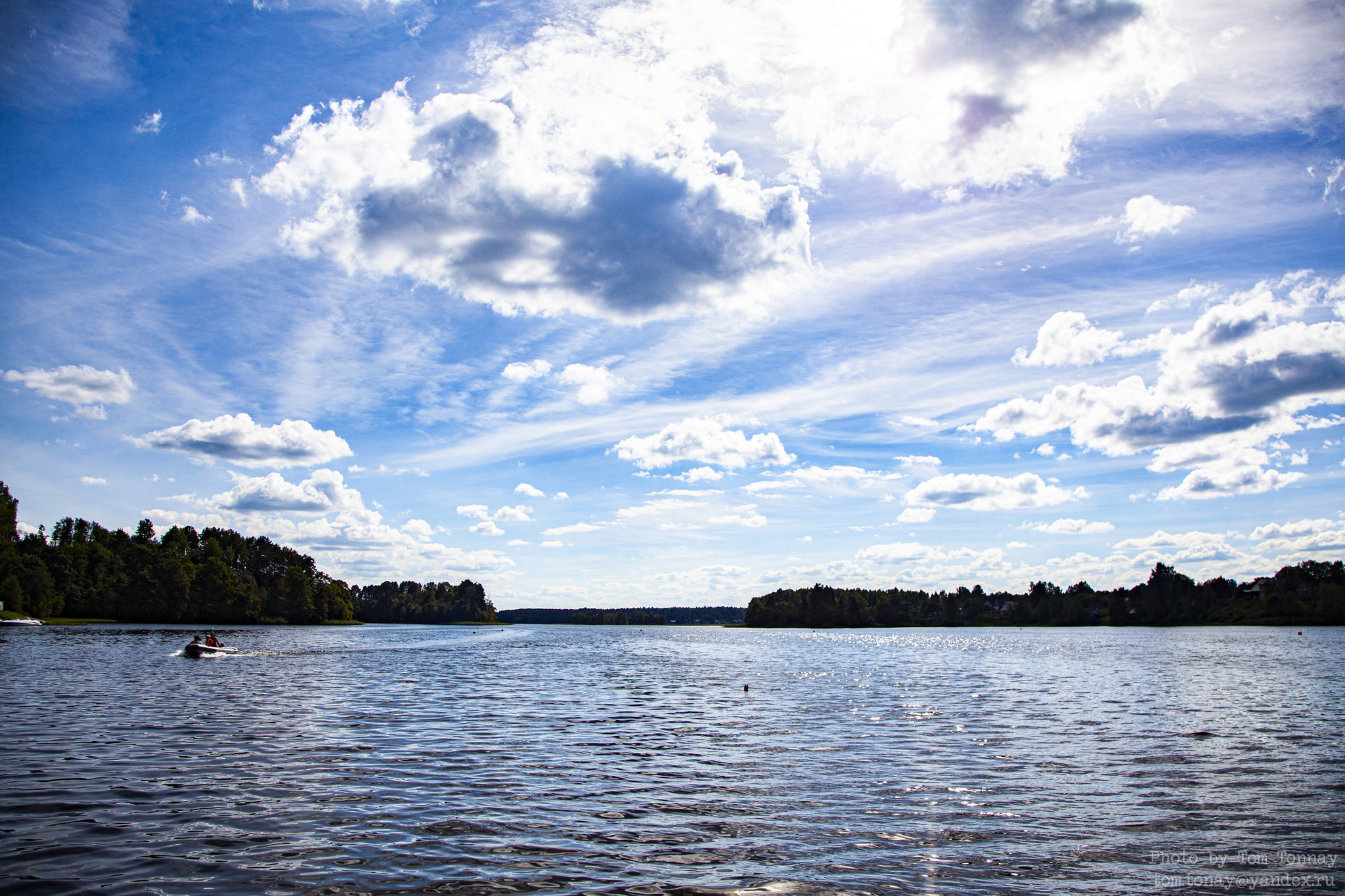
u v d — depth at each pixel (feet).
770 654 328.49
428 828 53.98
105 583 558.15
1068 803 62.39
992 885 44.52
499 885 43.42
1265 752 84.74
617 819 57.06
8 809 57.26
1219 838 53.36
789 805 61.41
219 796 61.67
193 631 462.60
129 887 42.16
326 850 48.85
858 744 89.61
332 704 125.39
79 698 125.39
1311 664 231.50
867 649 375.04
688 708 126.21
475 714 116.57
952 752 84.79
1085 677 188.03
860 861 48.29
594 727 102.99
